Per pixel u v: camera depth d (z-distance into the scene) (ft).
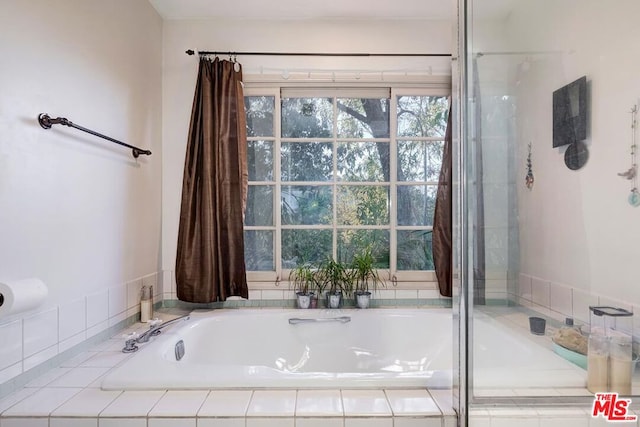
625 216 4.18
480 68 4.41
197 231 7.27
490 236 4.07
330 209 8.03
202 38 7.73
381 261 8.00
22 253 4.02
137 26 6.61
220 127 7.34
